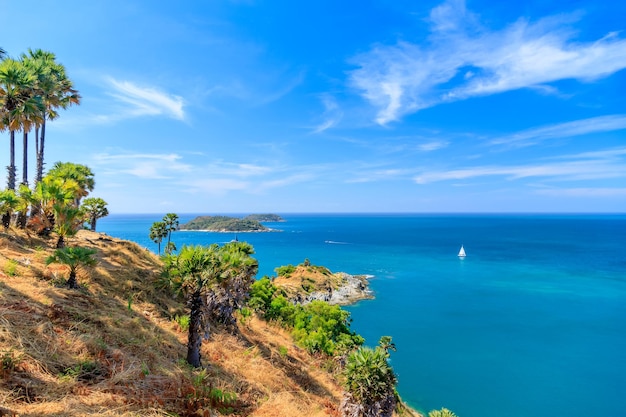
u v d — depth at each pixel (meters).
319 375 23.27
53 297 12.16
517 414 37.69
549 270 131.25
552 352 54.88
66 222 20.03
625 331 64.69
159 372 10.51
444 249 199.12
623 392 42.22
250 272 20.62
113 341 11.15
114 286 17.75
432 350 56.06
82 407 7.10
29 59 27.44
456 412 38.06
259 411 11.66
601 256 167.88
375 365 14.86
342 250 196.12
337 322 37.88
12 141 26.97
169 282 13.30
